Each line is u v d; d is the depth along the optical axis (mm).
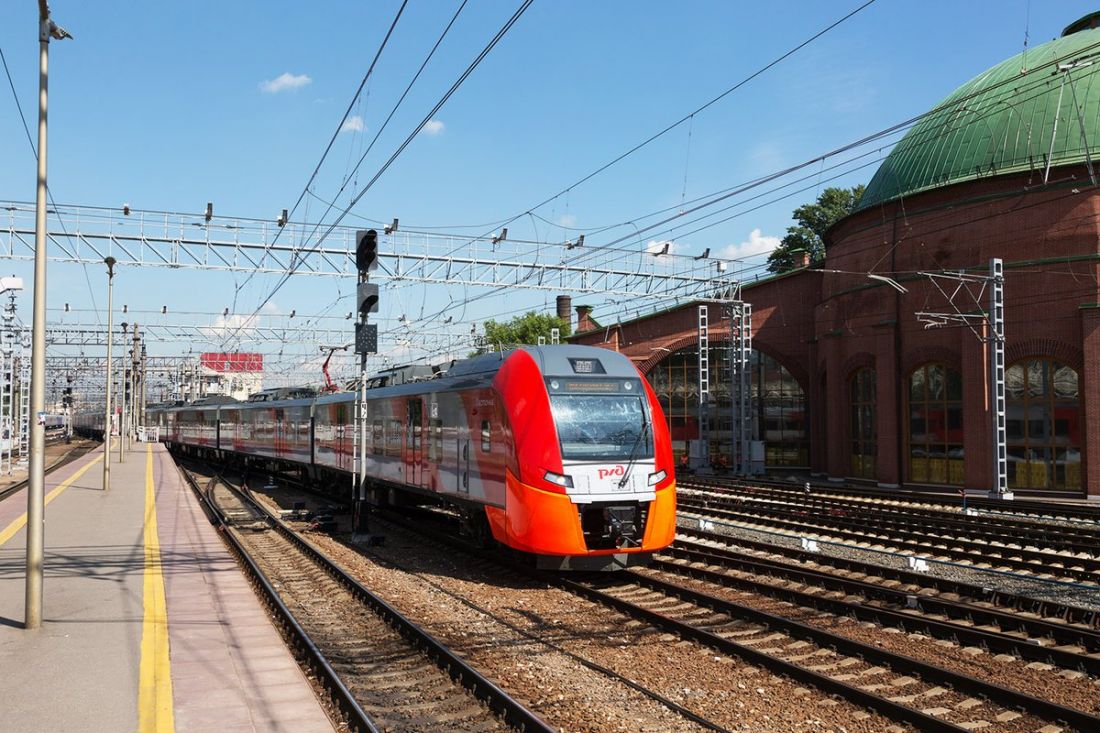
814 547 17328
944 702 8023
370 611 12008
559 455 13508
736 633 10648
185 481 34250
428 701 8219
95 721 6840
